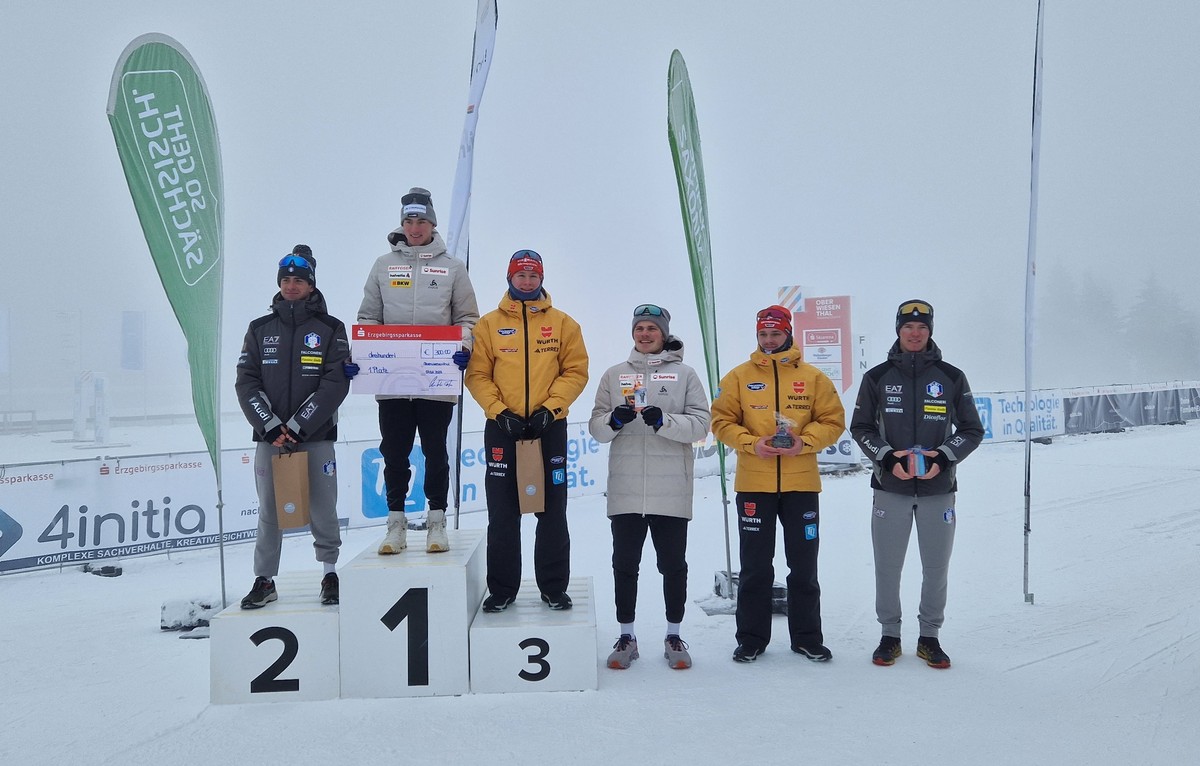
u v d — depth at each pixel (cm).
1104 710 326
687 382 408
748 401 416
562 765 279
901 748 291
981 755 284
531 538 780
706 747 293
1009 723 314
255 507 781
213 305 489
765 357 416
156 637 479
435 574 355
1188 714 320
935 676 374
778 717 323
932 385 400
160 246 466
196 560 711
